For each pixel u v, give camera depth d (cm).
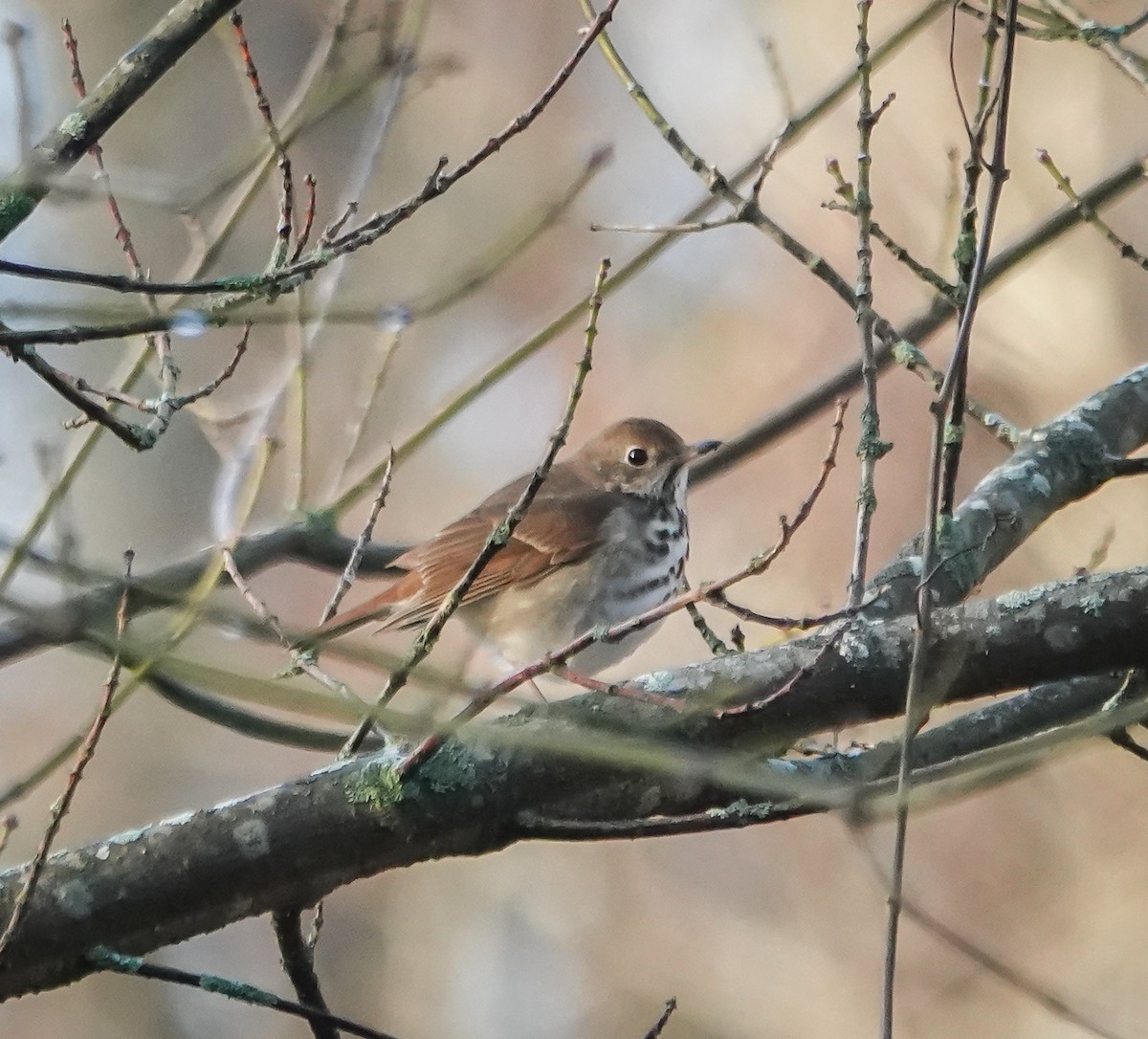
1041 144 1606
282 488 1400
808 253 711
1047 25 720
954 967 1545
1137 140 1571
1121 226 1571
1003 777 524
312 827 521
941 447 526
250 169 898
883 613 635
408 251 1900
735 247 1964
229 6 587
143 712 1544
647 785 550
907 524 1688
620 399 1925
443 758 525
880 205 1667
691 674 541
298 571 1590
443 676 496
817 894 1636
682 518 1018
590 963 1689
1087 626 527
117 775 1514
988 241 539
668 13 1991
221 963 1670
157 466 1426
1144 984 1476
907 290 1655
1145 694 600
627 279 904
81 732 695
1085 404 754
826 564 1702
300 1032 1636
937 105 1641
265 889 521
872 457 554
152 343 784
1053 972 1500
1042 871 1554
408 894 1764
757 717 534
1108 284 1559
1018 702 639
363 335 1708
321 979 1708
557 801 532
